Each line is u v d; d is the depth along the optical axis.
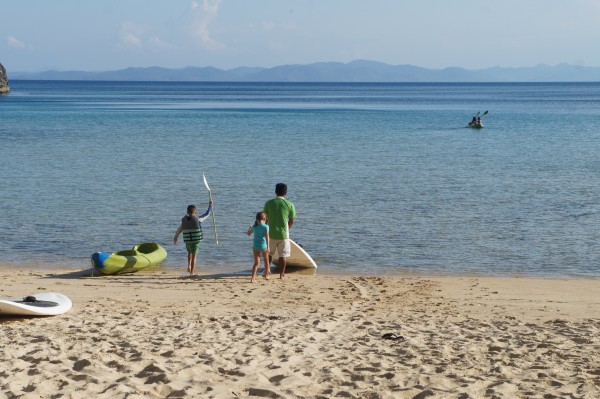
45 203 24.08
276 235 14.42
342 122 73.12
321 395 6.27
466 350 8.37
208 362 7.49
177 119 76.69
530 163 36.47
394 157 39.22
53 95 170.88
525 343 8.80
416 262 16.47
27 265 16.05
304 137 53.38
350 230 19.88
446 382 6.74
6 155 39.31
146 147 44.62
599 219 21.55
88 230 19.95
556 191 26.98
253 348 8.29
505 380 6.89
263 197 25.67
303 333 9.38
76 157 38.50
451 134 57.16
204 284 14.03
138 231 19.89
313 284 14.05
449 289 13.59
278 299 12.59
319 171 33.00
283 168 34.06
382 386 6.63
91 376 6.75
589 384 6.73
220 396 6.19
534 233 19.58
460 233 19.55
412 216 21.92
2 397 6.09
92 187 27.78
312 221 21.06
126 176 31.05
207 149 43.44
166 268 15.86
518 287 13.80
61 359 7.51
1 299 10.91
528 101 145.38
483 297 12.84
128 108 103.88
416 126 67.25
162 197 25.52
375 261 16.53
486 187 28.00
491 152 42.34
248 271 15.56
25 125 65.44
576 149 44.25
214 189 27.45
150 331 9.44
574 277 15.12
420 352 8.25
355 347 8.49
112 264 14.80
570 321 10.70
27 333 9.30
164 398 6.16
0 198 24.98
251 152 41.69
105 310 11.41
